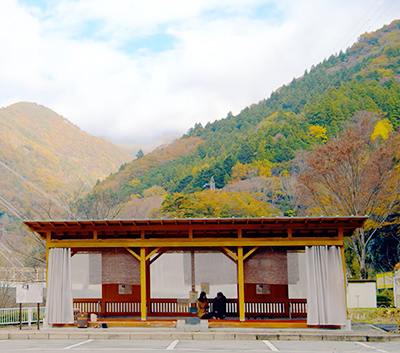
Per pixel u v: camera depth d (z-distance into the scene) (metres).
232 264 19.38
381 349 14.39
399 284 20.11
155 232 19.73
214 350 13.91
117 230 19.02
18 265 44.44
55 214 48.88
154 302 20.55
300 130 84.19
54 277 18.66
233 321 18.30
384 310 24.14
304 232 19.58
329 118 82.88
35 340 16.62
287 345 15.23
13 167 107.31
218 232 19.58
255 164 80.81
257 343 15.73
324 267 18.09
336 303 17.89
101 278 19.25
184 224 18.39
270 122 112.38
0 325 20.19
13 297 26.66
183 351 13.66
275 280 18.69
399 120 69.06
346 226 18.23
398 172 43.66
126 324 18.45
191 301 20.16
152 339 16.77
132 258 19.19
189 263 19.44
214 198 61.53
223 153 108.00
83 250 19.50
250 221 18.06
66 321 18.39
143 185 108.75
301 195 48.62
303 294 20.28
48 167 121.75
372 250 50.03
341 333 17.05
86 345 15.13
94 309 20.44
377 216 46.31
